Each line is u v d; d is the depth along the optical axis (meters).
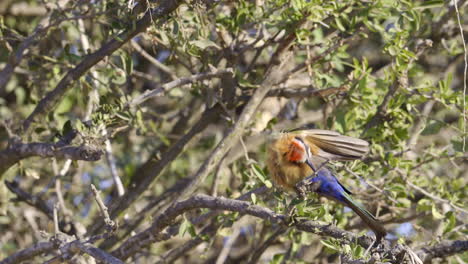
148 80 13.63
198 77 9.81
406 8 10.29
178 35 9.38
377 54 13.94
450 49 11.29
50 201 13.04
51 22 10.34
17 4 13.23
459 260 10.05
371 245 7.00
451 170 12.19
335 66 11.49
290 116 13.27
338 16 10.27
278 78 10.60
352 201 7.69
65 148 8.70
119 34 9.12
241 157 11.88
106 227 7.68
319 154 7.68
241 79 10.73
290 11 9.88
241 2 10.33
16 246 13.20
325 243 7.60
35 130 11.01
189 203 8.50
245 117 10.29
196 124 11.43
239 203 8.06
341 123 10.27
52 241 8.73
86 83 10.51
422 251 8.93
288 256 11.17
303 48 11.10
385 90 10.35
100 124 8.98
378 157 10.27
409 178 10.56
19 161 10.38
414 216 10.82
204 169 10.13
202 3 9.30
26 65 12.15
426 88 9.98
